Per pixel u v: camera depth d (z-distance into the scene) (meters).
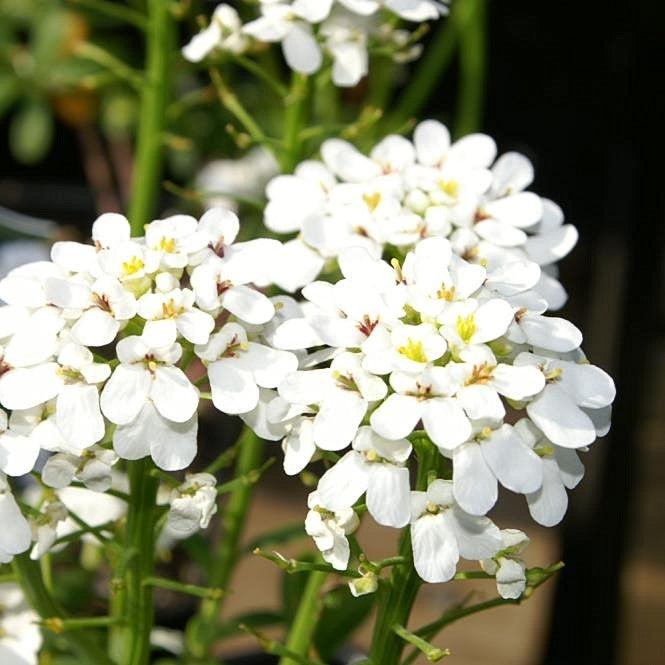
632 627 0.52
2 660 0.33
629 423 0.47
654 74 0.50
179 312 0.28
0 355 0.28
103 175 0.61
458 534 0.27
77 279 0.28
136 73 0.40
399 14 0.34
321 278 0.35
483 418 0.27
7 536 0.27
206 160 0.66
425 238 0.30
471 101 0.47
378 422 0.27
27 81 0.58
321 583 0.33
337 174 0.33
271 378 0.28
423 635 0.28
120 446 0.27
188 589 0.30
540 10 0.57
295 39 0.34
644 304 0.48
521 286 0.29
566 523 0.47
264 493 0.69
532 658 0.49
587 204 0.61
